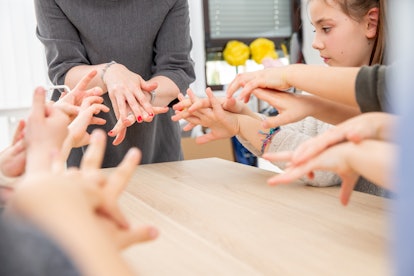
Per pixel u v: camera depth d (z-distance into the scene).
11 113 2.35
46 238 0.25
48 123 0.48
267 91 0.83
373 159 0.47
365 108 0.60
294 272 0.46
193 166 1.06
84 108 0.78
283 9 3.65
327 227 0.59
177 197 0.77
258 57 3.31
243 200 0.74
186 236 0.57
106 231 0.32
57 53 1.24
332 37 1.03
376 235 0.56
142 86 1.10
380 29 0.97
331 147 0.53
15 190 0.31
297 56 3.33
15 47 2.42
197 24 2.97
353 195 0.75
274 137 0.98
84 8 1.22
